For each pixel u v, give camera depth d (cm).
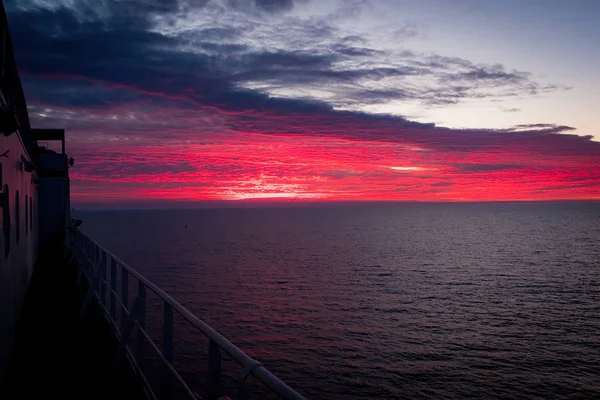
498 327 5909
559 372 4416
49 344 688
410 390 3944
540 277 9562
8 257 632
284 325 5781
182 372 3128
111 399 471
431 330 5722
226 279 9138
